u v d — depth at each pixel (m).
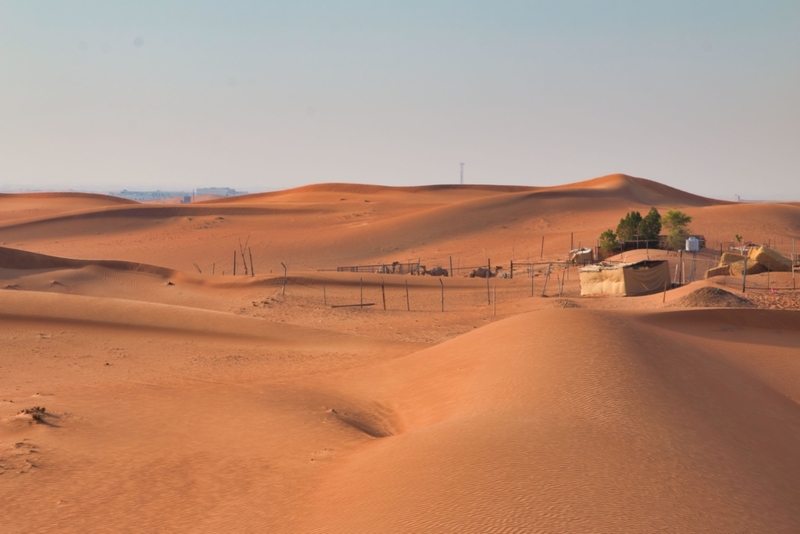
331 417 18.80
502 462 11.46
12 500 12.27
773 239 104.12
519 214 136.88
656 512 9.32
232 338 35.78
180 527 11.31
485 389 18.45
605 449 12.09
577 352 20.62
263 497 12.57
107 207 154.00
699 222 118.19
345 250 116.56
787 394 22.94
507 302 54.09
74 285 58.84
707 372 21.83
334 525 10.36
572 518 9.00
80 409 18.52
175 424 17.70
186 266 106.50
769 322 33.88
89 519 11.65
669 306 45.62
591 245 102.25
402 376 24.16
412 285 67.81
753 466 12.52
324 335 38.12
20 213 175.12
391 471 12.27
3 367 25.47
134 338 33.56
